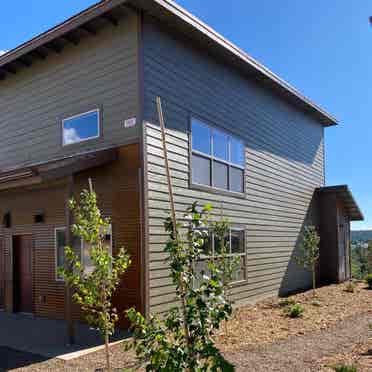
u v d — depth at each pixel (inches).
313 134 647.8
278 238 510.6
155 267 299.3
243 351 241.0
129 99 311.9
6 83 427.5
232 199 413.1
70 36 349.4
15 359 233.3
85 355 239.5
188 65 359.9
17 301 385.4
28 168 287.6
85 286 168.7
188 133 351.9
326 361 216.2
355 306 410.9
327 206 639.1
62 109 365.1
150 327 132.9
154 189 306.7
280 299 466.6
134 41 312.2
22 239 387.2
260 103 485.7
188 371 128.5
